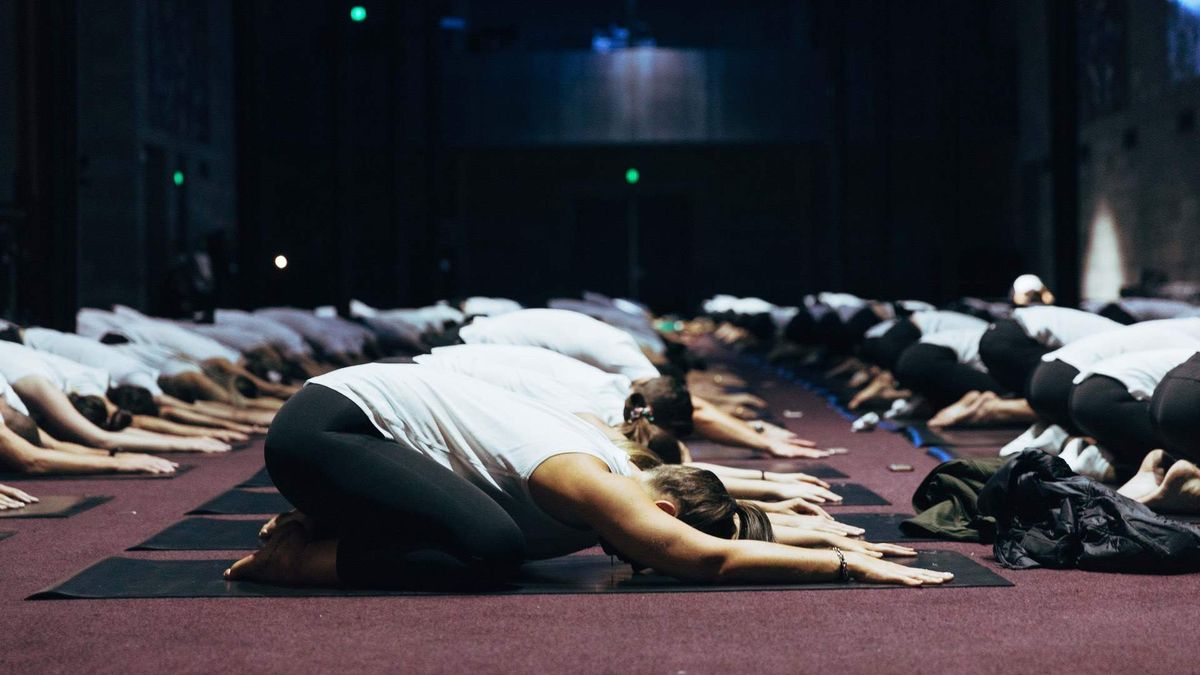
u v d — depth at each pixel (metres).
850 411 9.95
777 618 3.28
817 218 27.45
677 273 28.00
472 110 27.39
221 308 17.95
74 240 9.52
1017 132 26.44
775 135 27.09
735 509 3.73
